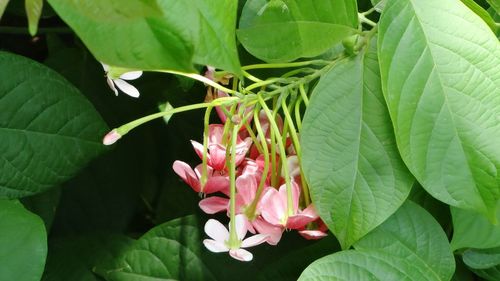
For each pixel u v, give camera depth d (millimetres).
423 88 567
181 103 729
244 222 584
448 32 570
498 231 607
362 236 578
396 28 570
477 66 567
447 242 606
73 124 638
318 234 586
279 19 587
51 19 754
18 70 622
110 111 748
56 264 705
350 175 580
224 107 591
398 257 584
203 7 461
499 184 564
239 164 609
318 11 585
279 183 604
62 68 750
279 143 583
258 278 635
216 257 666
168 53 451
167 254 668
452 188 568
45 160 630
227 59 468
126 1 431
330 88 590
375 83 590
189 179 606
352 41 594
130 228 792
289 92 611
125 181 767
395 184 580
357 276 573
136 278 667
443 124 566
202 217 675
